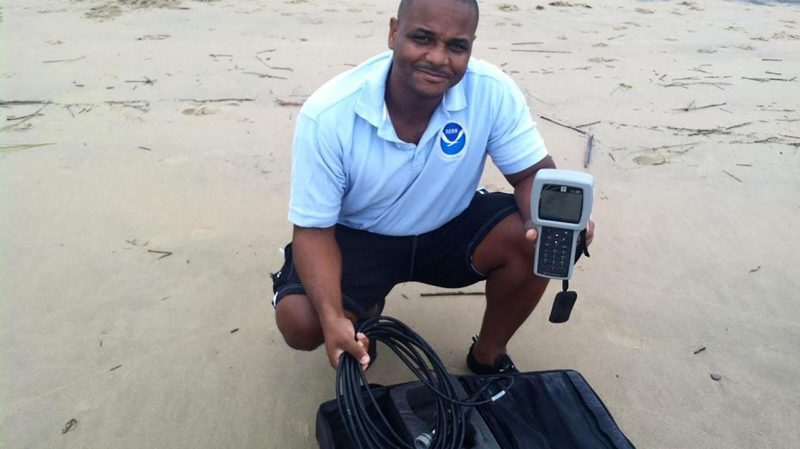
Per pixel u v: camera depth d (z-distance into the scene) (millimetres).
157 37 5949
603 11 7312
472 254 2082
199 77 4996
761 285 2879
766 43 6254
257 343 2504
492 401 1810
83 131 4113
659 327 2633
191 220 3260
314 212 1859
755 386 2354
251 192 3512
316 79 4980
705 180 3715
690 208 3447
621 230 3258
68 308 2648
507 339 2256
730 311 2727
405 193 1930
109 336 2514
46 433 2105
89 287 2770
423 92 1706
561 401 1938
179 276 2857
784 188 3643
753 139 4199
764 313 2717
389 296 2777
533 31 6414
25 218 3219
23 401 2219
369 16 6754
